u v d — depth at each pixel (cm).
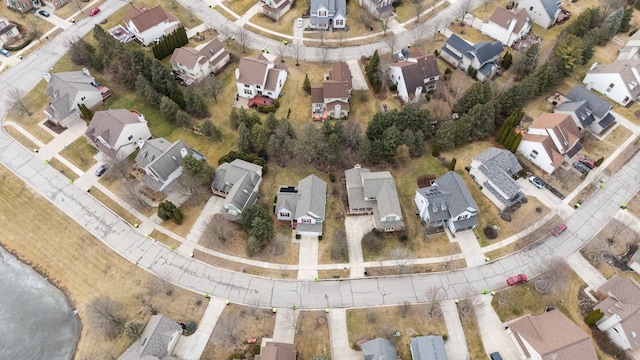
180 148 8462
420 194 7819
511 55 10256
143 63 9631
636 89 9544
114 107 9825
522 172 8506
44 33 11431
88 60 10494
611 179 8475
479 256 7550
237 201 7719
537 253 7562
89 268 7525
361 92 10156
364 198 7962
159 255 7600
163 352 6378
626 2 12031
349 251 7631
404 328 6781
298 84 10369
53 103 9169
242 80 9738
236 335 6731
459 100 9369
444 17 11975
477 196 8306
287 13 12075
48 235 7944
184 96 9531
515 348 6569
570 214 8000
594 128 9181
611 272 7300
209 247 7694
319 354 6531
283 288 7238
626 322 6275
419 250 7638
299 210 7750
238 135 9031
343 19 11412
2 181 8600
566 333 6275
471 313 6906
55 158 8938
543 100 9869
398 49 11181
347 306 7031
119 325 6800
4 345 6925
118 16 11912
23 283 7512
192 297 7125
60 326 7044
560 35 10769
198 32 11506
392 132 8388
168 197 8319
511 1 12194
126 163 8788
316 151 8594
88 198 8338
